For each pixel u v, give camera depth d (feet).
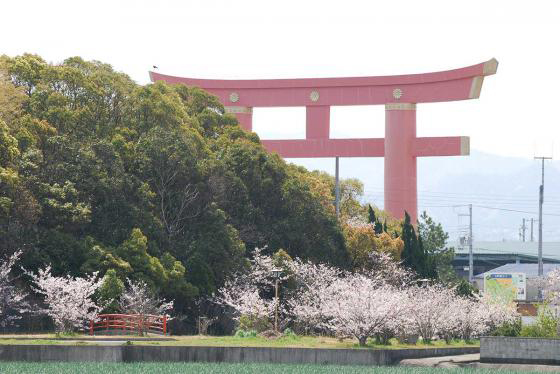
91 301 207.00
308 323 233.14
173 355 173.99
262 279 255.70
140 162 260.62
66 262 224.94
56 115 253.44
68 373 145.28
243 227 275.39
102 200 242.37
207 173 269.64
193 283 245.45
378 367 173.47
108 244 235.81
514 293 314.14
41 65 277.23
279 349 179.63
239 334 212.84
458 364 187.11
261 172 288.92
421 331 234.17
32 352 167.12
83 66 292.40
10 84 253.85
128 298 215.31
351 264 294.05
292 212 284.00
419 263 312.71
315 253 279.69
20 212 219.82
